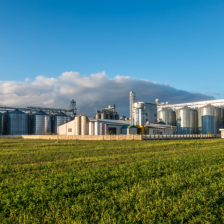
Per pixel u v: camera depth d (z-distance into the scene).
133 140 55.16
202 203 8.63
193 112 104.44
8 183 11.55
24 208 8.37
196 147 33.00
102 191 9.98
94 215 7.53
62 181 11.87
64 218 7.33
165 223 6.93
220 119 100.12
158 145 36.12
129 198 8.88
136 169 14.76
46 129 99.62
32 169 15.77
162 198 9.04
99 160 19.44
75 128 80.12
